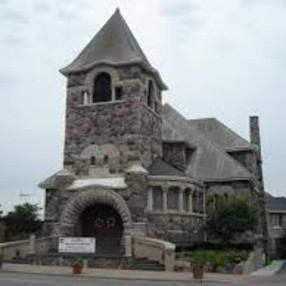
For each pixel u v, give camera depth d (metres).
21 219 55.78
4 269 29.73
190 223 39.31
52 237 38.12
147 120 40.84
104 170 39.03
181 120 49.41
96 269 31.30
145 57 43.06
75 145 40.47
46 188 42.56
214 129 52.22
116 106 39.88
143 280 24.80
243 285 22.81
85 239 34.97
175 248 33.97
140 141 38.75
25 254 36.38
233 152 50.00
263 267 42.91
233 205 37.66
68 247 35.25
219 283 24.05
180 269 30.75
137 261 32.28
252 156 49.50
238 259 32.84
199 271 26.02
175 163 44.50
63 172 39.84
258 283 24.38
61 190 39.25
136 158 38.31
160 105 44.56
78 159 40.06
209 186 43.47
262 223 51.66
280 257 62.91
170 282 23.92
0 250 35.62
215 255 33.19
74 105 41.28
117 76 40.34
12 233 54.44
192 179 40.28
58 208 39.12
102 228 38.94
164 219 37.94
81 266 28.28
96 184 37.88
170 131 45.94
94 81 41.38
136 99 39.38
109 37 43.22
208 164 44.66
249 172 45.12
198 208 41.53
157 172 39.03
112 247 37.75
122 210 36.78
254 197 46.34
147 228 36.97
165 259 31.16
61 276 26.23
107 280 24.08
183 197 39.44
